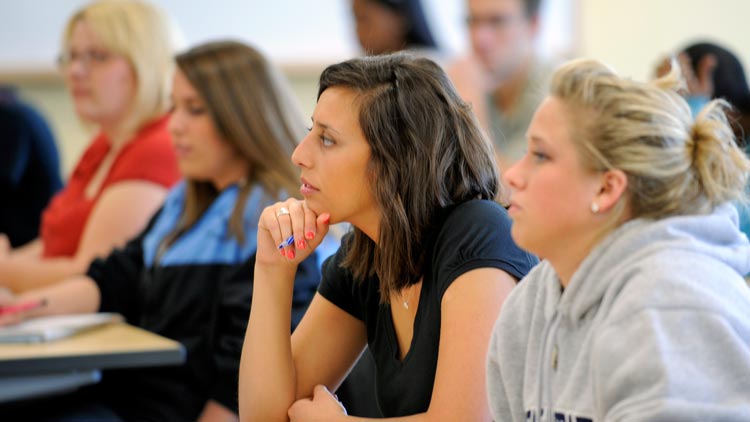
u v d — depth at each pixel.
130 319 6.10
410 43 8.33
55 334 4.93
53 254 7.38
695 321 2.45
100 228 6.71
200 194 5.57
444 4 11.56
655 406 2.38
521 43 8.16
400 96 3.33
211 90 5.35
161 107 7.16
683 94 2.65
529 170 2.66
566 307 2.69
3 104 9.31
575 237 2.64
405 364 3.43
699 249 2.56
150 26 7.17
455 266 3.26
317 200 3.43
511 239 3.31
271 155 5.37
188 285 5.25
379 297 3.65
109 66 7.04
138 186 6.76
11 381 4.66
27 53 11.47
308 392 3.75
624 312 2.50
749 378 2.45
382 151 3.31
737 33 12.14
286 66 11.81
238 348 4.94
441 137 3.37
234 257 5.18
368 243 3.60
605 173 2.55
